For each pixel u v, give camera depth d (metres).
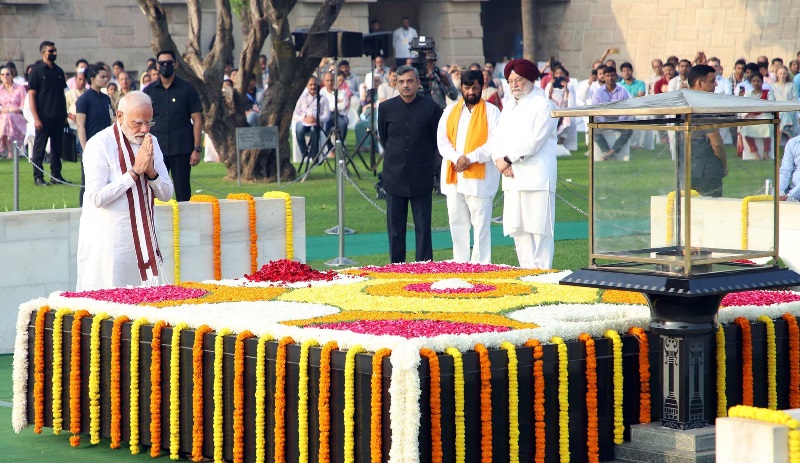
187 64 29.78
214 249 14.65
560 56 59.88
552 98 39.09
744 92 35.03
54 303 10.28
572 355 8.77
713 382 9.30
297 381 8.60
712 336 9.24
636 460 8.89
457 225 16.72
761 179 8.84
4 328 13.81
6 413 11.11
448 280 11.40
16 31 48.53
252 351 8.91
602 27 59.12
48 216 14.03
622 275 8.71
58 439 10.21
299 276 11.75
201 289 10.99
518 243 16.17
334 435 8.40
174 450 9.45
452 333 8.48
